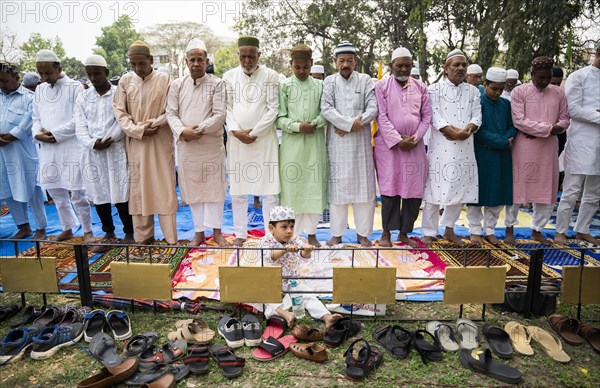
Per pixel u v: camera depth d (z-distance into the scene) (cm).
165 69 632
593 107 422
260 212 588
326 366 252
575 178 445
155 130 406
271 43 1209
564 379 239
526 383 238
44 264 297
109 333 288
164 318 304
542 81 425
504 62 871
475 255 419
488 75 429
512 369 243
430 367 251
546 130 420
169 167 425
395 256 412
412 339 266
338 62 406
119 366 240
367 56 1318
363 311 309
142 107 406
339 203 419
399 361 256
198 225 442
